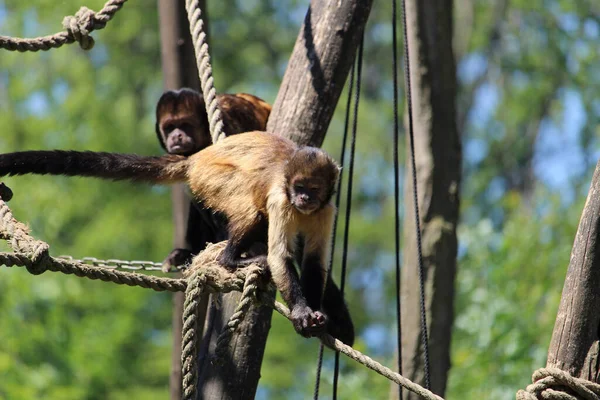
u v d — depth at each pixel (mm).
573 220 18578
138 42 32469
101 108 29516
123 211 27406
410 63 14344
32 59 30516
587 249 7891
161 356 24531
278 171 8961
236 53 33844
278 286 8422
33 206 26312
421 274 10289
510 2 34594
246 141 9344
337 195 9812
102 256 26562
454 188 14055
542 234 17859
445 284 13680
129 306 24281
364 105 33594
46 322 22500
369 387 16906
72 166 9461
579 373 7824
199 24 10086
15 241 8047
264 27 34688
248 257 8906
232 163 9219
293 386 26141
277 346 26141
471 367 15797
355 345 17109
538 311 16781
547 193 20203
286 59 34531
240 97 12148
